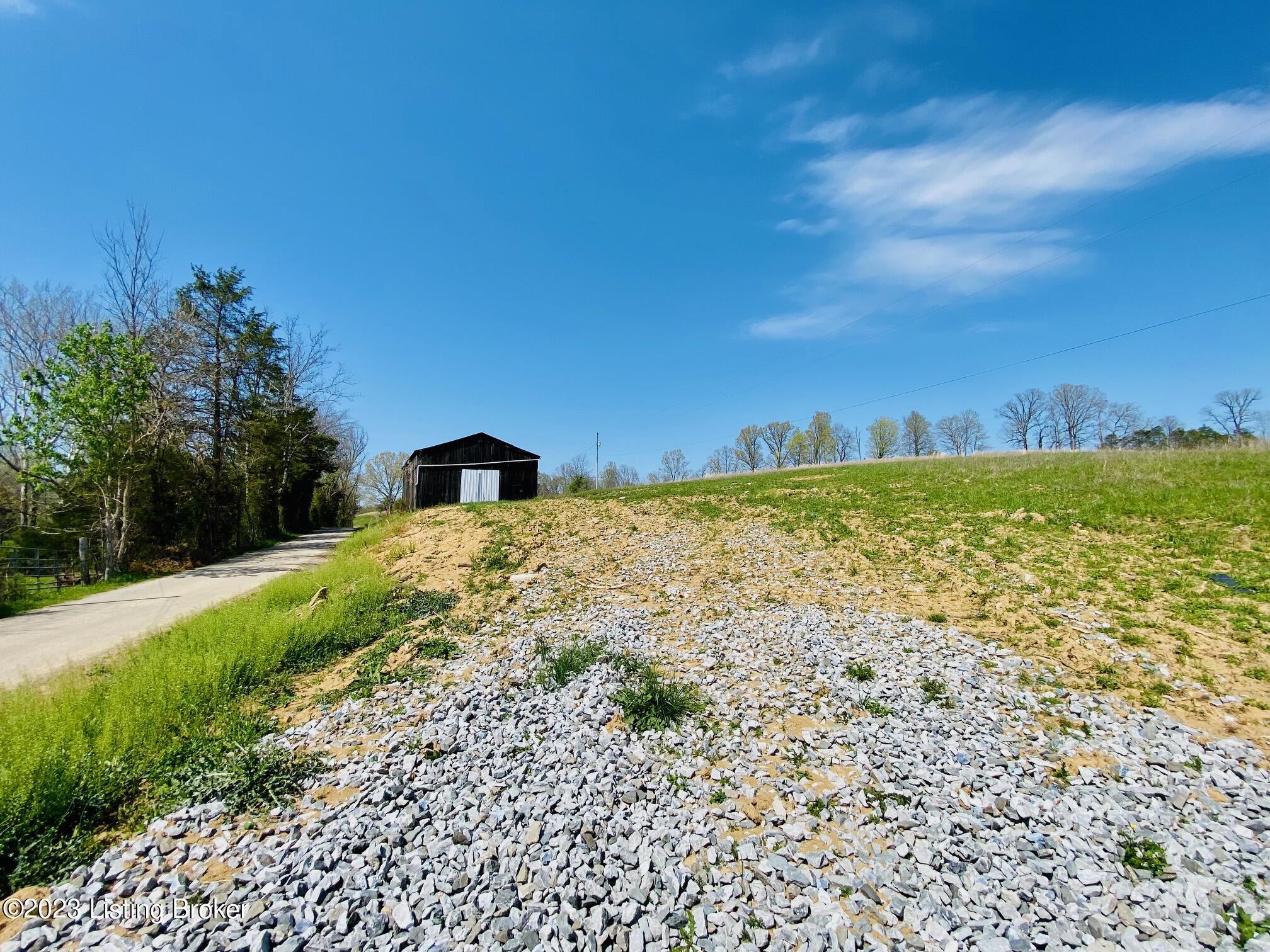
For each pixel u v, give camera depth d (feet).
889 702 21.86
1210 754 17.62
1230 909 12.25
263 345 117.19
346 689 24.82
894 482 65.62
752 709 21.67
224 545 88.07
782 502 62.34
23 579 52.29
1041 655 25.05
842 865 13.94
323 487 168.76
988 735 19.51
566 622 32.22
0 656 32.04
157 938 11.97
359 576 44.91
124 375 68.18
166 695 22.45
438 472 101.19
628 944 11.87
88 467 64.28
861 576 37.73
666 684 23.58
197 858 14.61
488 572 43.37
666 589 37.83
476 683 24.67
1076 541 36.88
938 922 12.21
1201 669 22.35
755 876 13.74
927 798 16.33
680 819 15.76
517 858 14.34
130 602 47.78
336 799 17.08
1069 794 16.37
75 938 12.13
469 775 18.04
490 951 11.56
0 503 73.67
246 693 24.98
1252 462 50.72
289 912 12.58
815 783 17.24
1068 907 12.55
